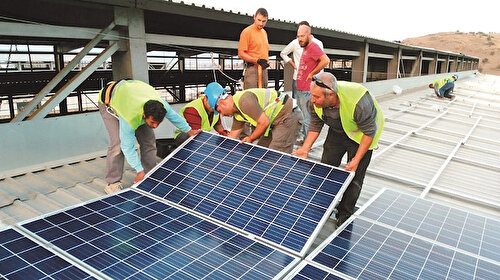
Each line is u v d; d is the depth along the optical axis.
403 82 16.19
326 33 10.16
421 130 8.22
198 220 2.68
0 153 4.45
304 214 2.65
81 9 5.78
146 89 3.45
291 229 2.53
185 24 8.06
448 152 6.61
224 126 7.04
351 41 12.73
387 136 7.51
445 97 14.57
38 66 14.39
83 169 4.61
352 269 2.17
